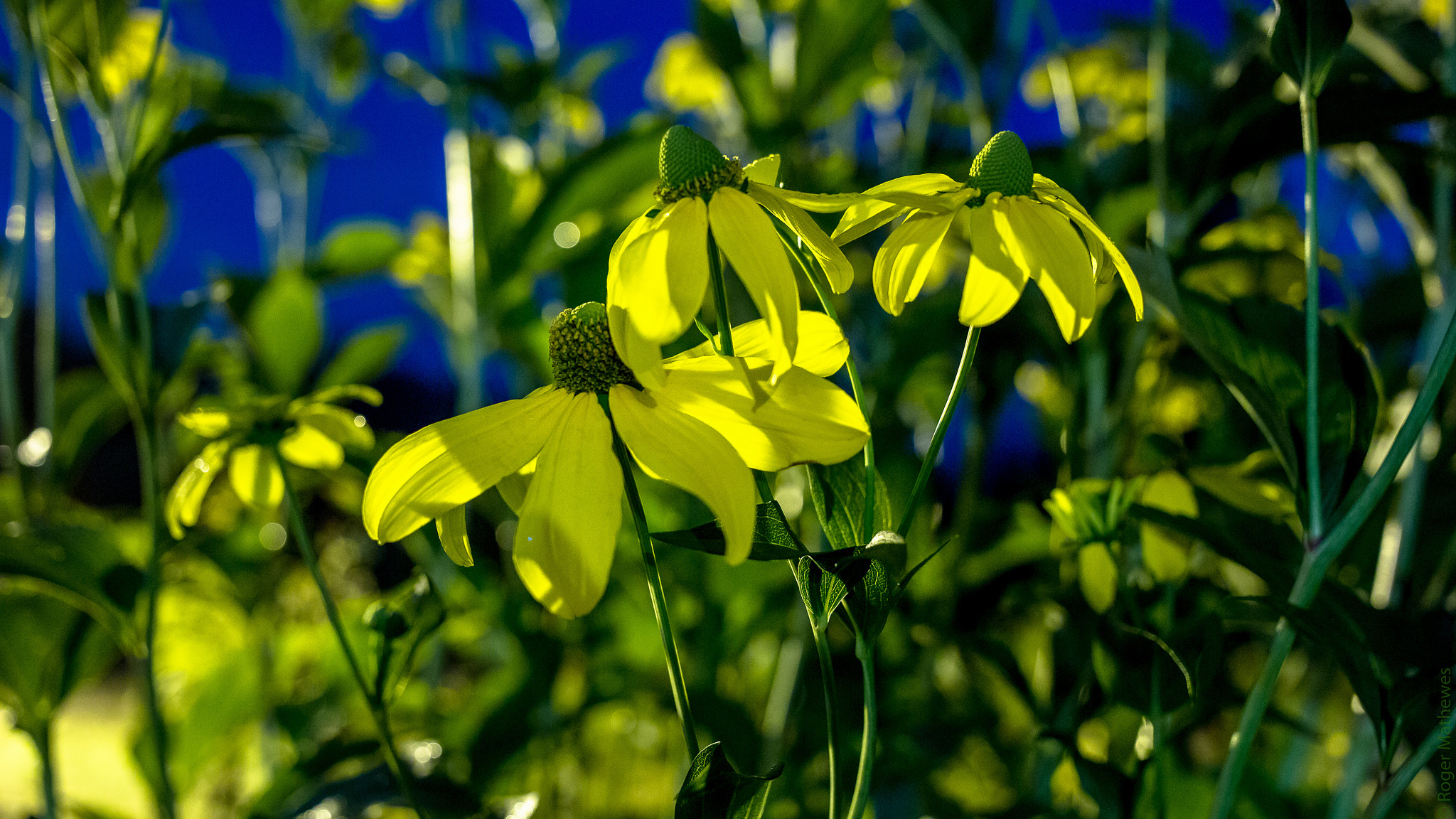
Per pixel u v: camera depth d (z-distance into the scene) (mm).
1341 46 639
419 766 752
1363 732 750
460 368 1287
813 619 611
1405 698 650
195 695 1021
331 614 692
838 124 1416
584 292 1085
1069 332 595
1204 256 771
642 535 606
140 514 1259
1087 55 1304
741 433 597
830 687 611
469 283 1188
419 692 1066
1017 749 952
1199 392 974
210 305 758
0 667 763
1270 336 663
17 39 818
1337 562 851
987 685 1013
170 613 1130
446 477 602
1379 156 862
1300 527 726
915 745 894
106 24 738
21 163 935
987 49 988
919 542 1034
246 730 1139
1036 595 771
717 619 1043
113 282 730
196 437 1171
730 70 1141
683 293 588
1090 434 845
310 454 730
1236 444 767
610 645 1074
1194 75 1137
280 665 1151
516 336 1188
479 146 1304
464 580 1009
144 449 743
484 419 611
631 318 590
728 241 592
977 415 984
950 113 1312
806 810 868
